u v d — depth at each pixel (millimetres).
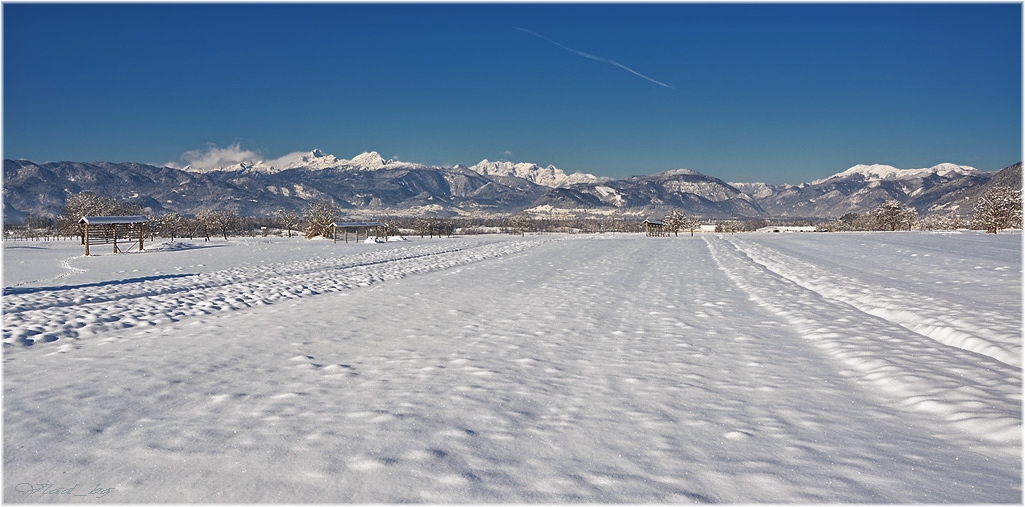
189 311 11312
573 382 6086
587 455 4098
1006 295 12227
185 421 4820
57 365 6934
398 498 3434
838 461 4008
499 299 13125
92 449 4234
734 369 6652
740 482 3676
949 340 8164
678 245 49312
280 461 3965
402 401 5367
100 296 14102
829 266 21594
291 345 8055
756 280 17156
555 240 68812
